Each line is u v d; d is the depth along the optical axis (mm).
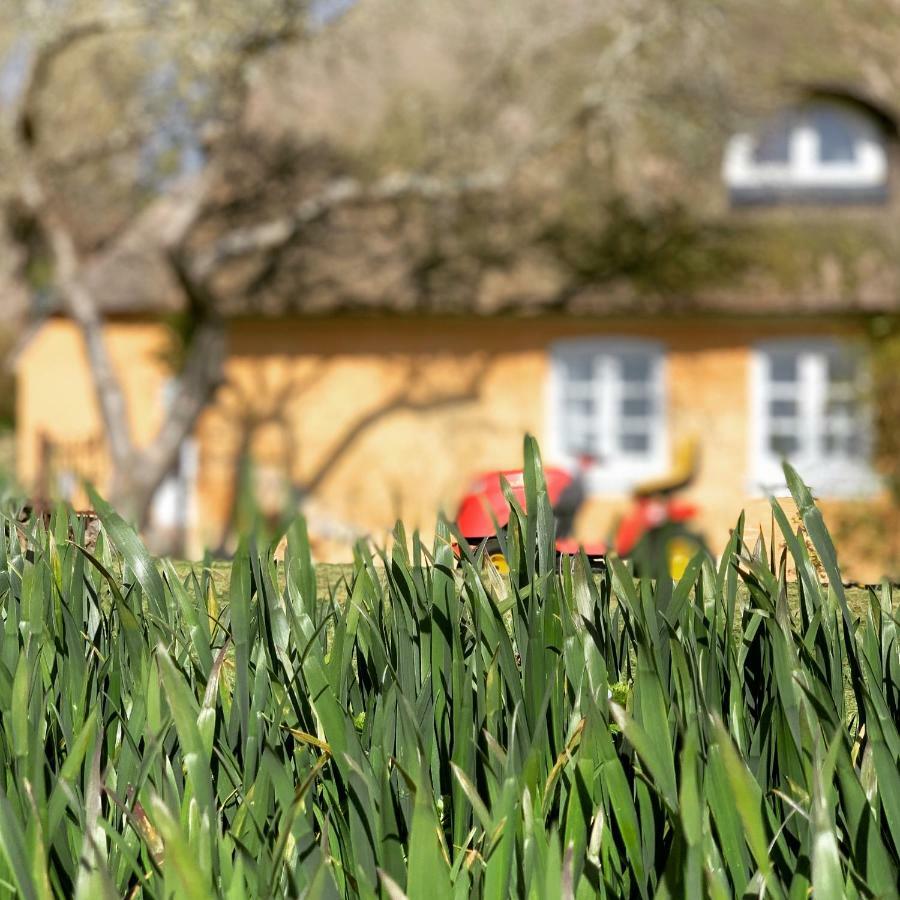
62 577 1838
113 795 1384
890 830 1393
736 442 14891
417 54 15180
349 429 15523
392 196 14406
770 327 14875
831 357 14797
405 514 15266
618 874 1435
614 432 15180
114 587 1650
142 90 13094
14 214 13656
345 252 15242
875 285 14422
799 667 1521
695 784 1247
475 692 1646
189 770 1400
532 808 1391
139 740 1577
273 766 1391
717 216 15000
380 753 1512
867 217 14938
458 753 1547
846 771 1355
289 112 15680
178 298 15438
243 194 15422
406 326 15484
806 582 1677
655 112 14117
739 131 14328
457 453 15391
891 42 15398
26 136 13109
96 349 14094
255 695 1580
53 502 2113
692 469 11414
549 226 15164
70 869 1384
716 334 14961
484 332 15383
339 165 15352
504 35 14180
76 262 14008
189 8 12234
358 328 15539
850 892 1312
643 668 1426
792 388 14914
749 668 1686
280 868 1364
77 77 13195
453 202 15242
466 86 14766
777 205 15070
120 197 14039
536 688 1580
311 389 15586
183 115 13039
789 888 1333
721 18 14039
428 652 1673
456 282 14953
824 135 15180
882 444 12039
